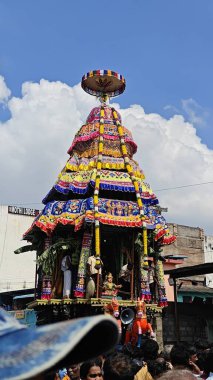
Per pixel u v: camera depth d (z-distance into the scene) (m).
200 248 35.09
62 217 14.24
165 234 15.23
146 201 15.43
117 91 18.36
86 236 14.20
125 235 15.65
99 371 5.55
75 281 14.70
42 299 14.17
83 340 1.98
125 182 15.08
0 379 1.42
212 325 25.91
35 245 16.84
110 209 14.28
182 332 24.39
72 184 15.02
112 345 1.92
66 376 8.20
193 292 26.08
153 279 15.33
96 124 16.75
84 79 17.75
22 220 37.56
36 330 1.65
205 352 6.28
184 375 4.15
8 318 1.81
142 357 7.40
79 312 13.97
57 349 1.50
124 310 13.70
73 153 16.73
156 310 14.30
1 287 35.31
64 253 14.94
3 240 36.38
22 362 1.47
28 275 36.62
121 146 16.08
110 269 16.27
